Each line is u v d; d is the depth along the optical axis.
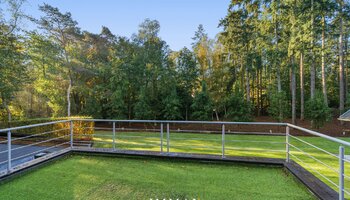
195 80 17.38
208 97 15.23
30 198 2.66
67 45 15.49
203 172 3.59
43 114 16.88
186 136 11.20
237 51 17.20
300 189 2.91
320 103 12.63
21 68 11.07
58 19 14.67
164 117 15.59
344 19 14.27
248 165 3.88
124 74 16.02
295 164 3.65
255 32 16.33
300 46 13.52
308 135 11.76
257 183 3.12
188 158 4.12
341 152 2.23
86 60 16.33
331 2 12.91
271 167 3.79
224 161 3.98
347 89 20.02
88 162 4.13
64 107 16.00
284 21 14.74
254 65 16.88
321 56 14.31
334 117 17.39
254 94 21.72
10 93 11.03
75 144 8.19
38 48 12.95
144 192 2.83
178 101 15.48
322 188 2.71
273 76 20.06
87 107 16.41
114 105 15.69
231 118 15.01
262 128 14.18
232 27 16.83
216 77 17.41
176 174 3.50
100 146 8.17
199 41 17.97
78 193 2.80
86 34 16.94
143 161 4.20
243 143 9.05
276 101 14.44
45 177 3.34
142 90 15.52
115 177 3.36
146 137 10.62
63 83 15.65
